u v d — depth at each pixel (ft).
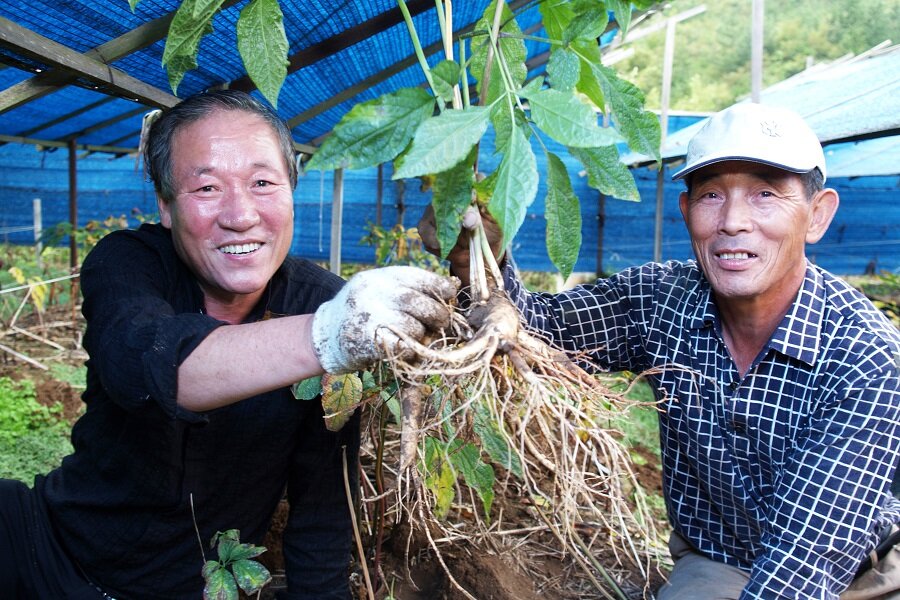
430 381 5.01
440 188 4.57
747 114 5.30
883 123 13.23
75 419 13.93
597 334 6.77
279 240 5.38
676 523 6.95
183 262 5.65
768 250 5.38
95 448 5.55
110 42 7.67
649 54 109.50
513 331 4.72
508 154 4.18
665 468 6.90
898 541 6.18
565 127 4.10
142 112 18.86
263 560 8.01
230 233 5.13
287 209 5.37
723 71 111.55
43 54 6.74
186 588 5.87
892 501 6.61
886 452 5.29
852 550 5.42
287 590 6.42
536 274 37.19
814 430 5.50
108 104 17.69
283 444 5.88
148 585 5.77
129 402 4.22
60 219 29.96
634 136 4.86
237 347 4.04
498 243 5.58
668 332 6.44
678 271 6.64
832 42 109.40
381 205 28.19
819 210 5.75
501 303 4.92
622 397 5.32
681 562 6.97
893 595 6.21
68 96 15.44
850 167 26.03
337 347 3.93
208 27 5.02
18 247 33.68
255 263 5.30
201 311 5.63
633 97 4.80
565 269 4.75
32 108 16.34
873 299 25.71
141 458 5.35
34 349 19.10
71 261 23.80
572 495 5.16
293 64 10.64
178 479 5.46
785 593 5.38
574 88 4.99
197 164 5.04
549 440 4.94
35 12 7.91
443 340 4.58
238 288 5.31
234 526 6.00
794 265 5.54
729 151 5.20
